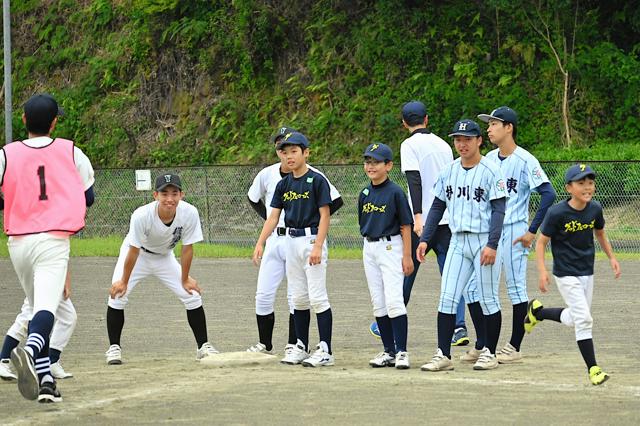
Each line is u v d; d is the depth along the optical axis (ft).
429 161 98.07
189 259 88.84
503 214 80.84
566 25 299.38
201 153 323.57
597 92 288.30
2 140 358.64
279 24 329.11
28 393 62.39
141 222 85.66
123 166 332.80
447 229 97.19
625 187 220.64
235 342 100.17
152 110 343.87
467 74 293.64
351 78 312.71
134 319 117.70
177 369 83.05
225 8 344.49
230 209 252.62
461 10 307.99
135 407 65.00
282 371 81.66
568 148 270.46
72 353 93.91
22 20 387.14
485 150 281.95
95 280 163.94
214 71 338.13
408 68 306.76
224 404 65.82
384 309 85.30
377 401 66.74
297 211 86.43
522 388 72.08
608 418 60.80
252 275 169.58
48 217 67.15
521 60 297.74
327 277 164.35
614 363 84.89
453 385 73.46
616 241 212.84
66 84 366.63
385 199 84.33
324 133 306.35
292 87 322.75
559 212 75.20
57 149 68.74
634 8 296.51
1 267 188.14
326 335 85.66
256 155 307.78
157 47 348.79
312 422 59.88
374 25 315.17
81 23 377.50
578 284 75.36
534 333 105.29
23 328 75.46
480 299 82.64
